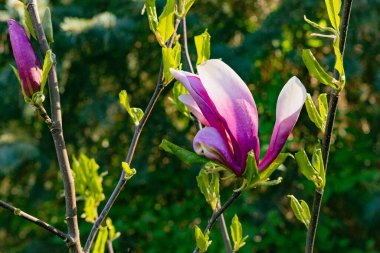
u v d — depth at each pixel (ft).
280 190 21.26
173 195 24.52
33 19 4.58
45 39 4.58
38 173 24.45
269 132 18.34
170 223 22.71
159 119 22.49
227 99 4.02
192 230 22.02
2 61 20.75
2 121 21.13
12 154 21.11
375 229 21.77
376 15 18.76
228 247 5.73
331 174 21.38
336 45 4.14
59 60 19.86
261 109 19.97
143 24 21.31
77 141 23.07
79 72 21.33
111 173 23.98
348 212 22.09
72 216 4.68
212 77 4.02
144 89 23.35
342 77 4.10
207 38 5.46
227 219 20.94
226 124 4.04
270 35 19.53
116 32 19.38
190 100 4.25
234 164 4.06
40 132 22.72
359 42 19.35
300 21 19.56
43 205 25.89
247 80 19.66
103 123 21.48
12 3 18.06
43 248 23.73
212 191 5.60
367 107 22.22
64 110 22.30
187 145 22.44
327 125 4.24
